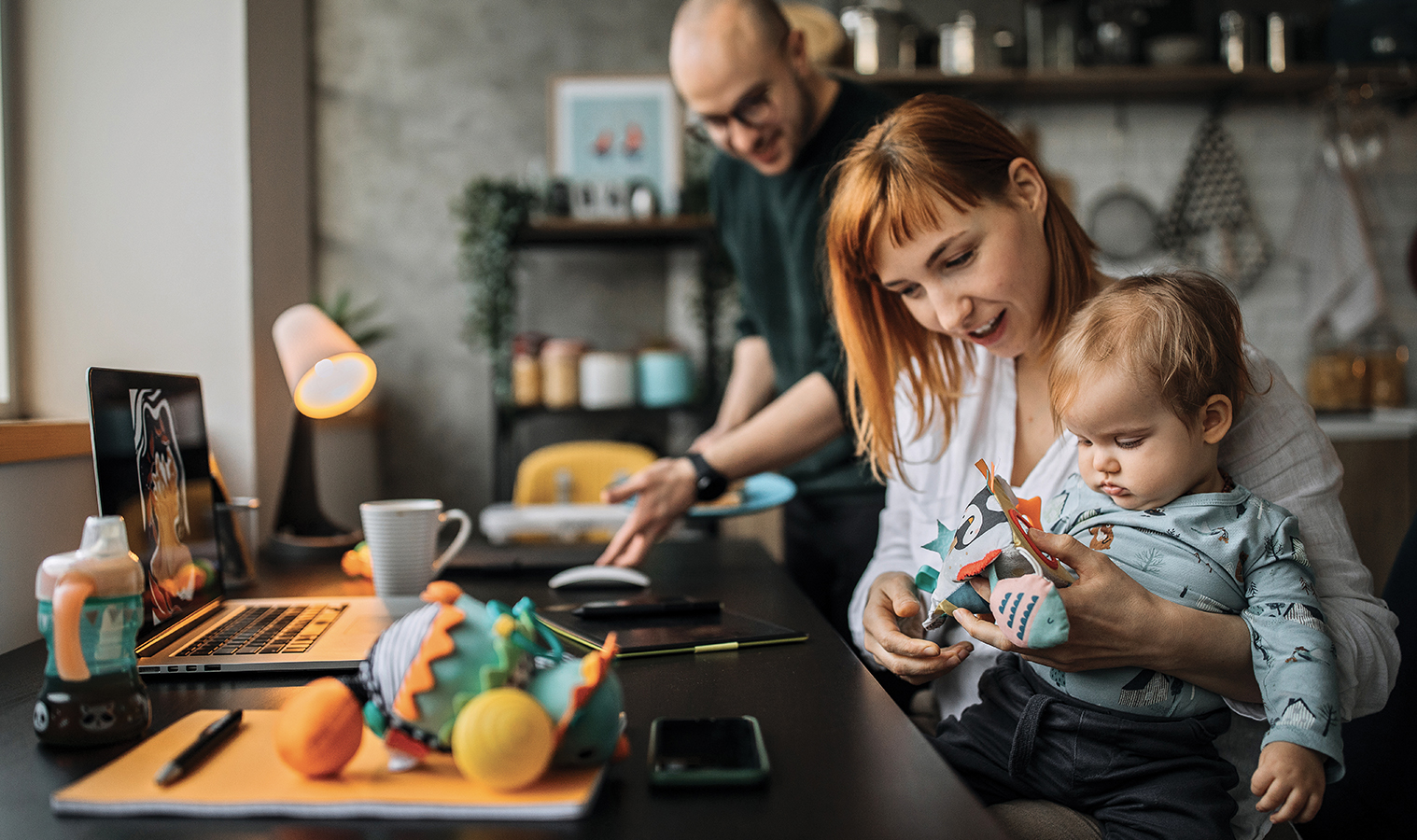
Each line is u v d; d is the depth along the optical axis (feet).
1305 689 2.13
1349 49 9.53
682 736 1.70
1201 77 9.48
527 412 9.33
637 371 9.52
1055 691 2.57
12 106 4.22
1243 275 10.27
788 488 4.63
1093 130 10.27
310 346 3.00
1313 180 10.12
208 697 2.12
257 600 3.18
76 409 4.33
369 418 9.36
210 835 1.39
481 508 10.36
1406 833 2.64
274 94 5.03
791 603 3.18
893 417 3.16
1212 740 2.44
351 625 2.73
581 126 10.03
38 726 1.80
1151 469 2.43
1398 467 8.76
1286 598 2.28
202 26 4.42
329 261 10.24
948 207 2.62
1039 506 2.46
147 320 4.43
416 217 10.30
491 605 1.60
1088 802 2.48
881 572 3.29
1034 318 2.81
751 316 6.16
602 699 1.54
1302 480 2.52
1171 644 2.25
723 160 5.86
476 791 1.48
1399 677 2.77
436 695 1.50
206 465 3.10
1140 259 10.23
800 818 1.43
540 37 10.32
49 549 3.12
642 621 2.81
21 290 4.26
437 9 10.27
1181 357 2.35
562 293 10.39
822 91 5.14
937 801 1.49
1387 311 10.23
